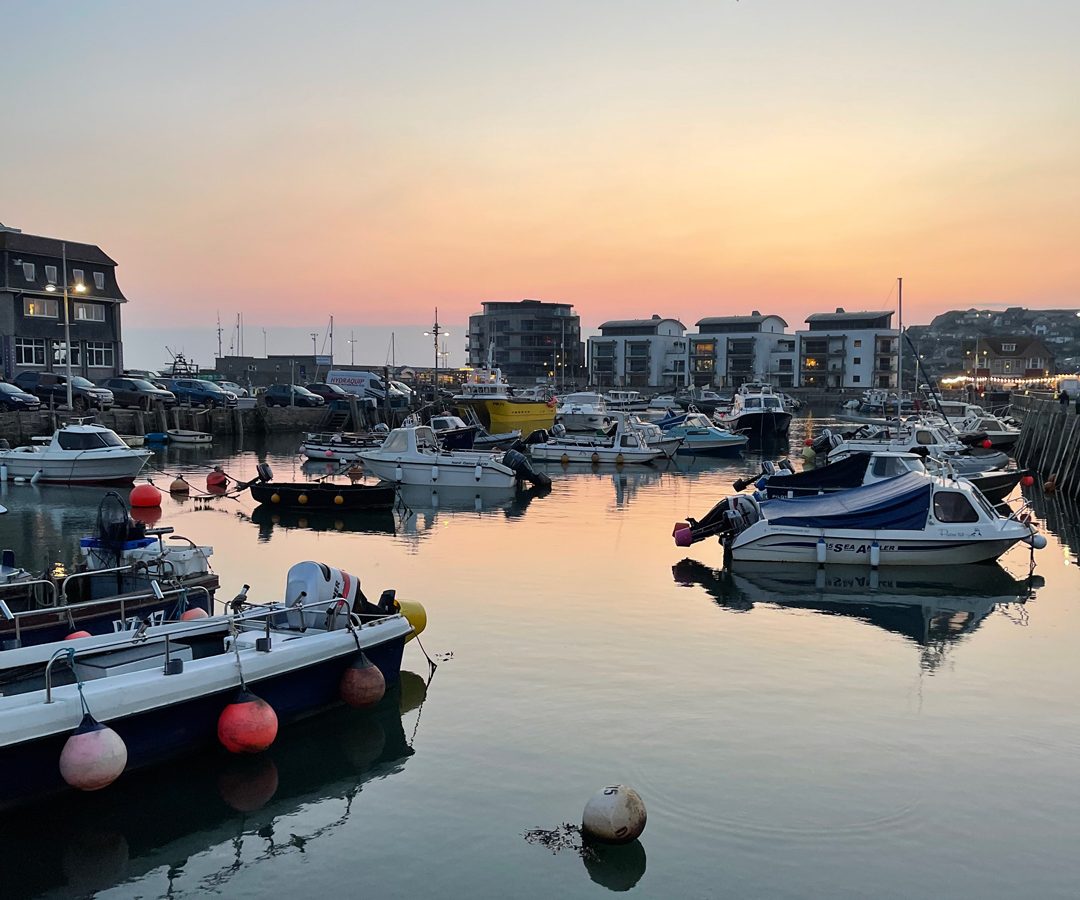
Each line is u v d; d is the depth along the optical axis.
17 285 60.84
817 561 22.36
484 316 159.50
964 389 113.62
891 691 13.98
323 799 10.60
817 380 138.88
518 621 17.39
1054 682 14.48
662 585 20.39
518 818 10.20
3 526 28.03
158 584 14.29
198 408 61.66
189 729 10.98
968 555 22.31
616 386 146.12
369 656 13.10
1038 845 9.72
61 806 10.15
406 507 32.62
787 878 9.09
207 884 9.09
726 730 12.42
